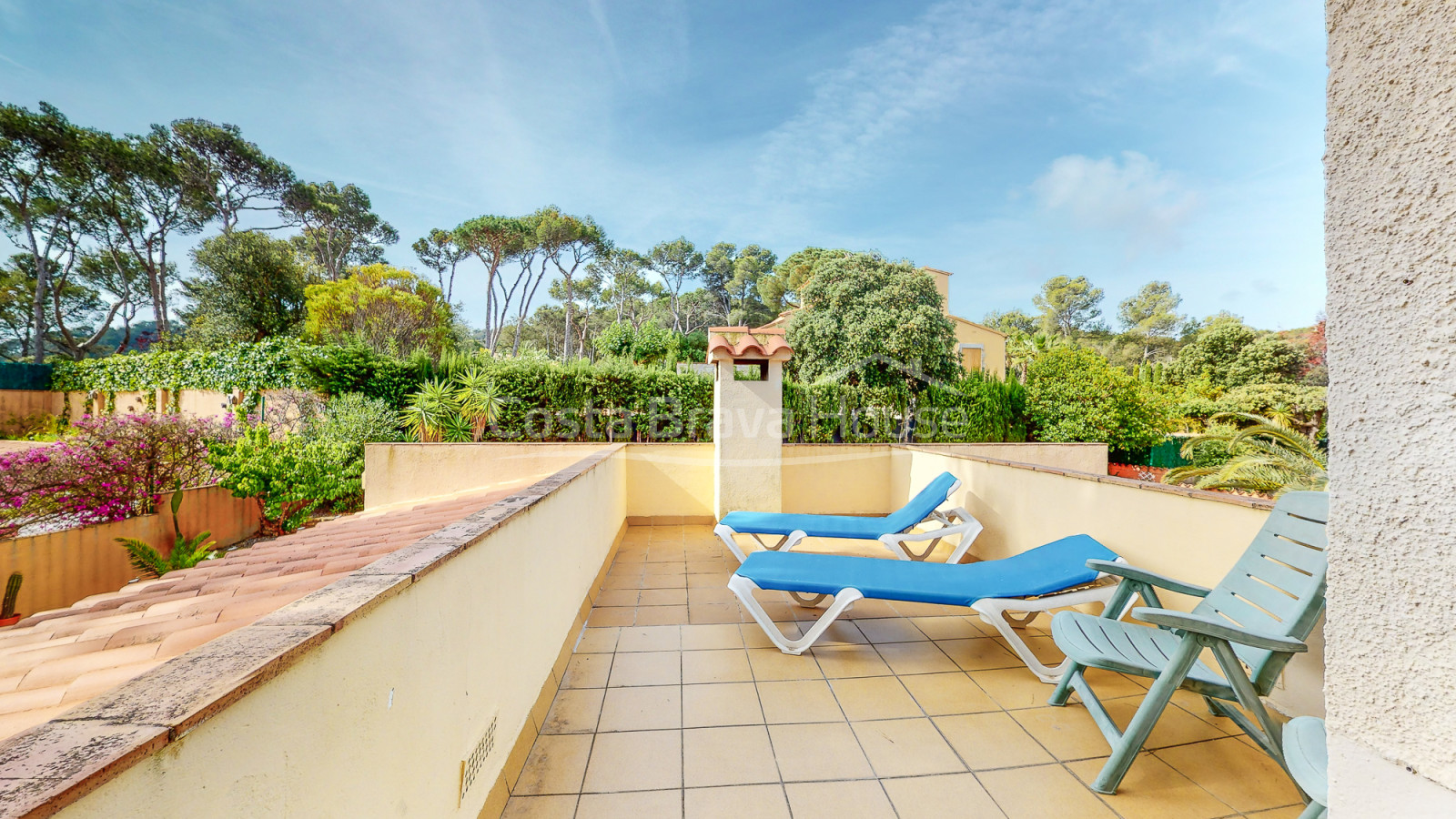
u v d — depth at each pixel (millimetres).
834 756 2178
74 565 5348
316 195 30484
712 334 6199
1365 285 672
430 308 21031
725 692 2672
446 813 1466
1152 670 1989
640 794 1958
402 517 3137
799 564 3311
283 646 842
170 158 25266
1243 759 2150
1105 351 39875
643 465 6586
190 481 6680
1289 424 15250
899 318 11180
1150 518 3004
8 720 966
